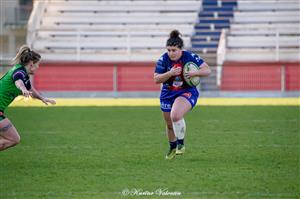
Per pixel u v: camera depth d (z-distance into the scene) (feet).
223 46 292.61
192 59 107.04
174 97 108.88
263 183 92.07
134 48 318.24
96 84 281.95
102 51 312.09
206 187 89.61
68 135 146.20
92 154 119.03
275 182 92.63
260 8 336.90
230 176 97.30
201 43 317.42
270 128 157.17
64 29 322.55
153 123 169.58
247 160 111.55
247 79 278.67
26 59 93.35
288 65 276.62
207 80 282.77
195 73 105.50
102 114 194.39
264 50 305.94
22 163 109.91
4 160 112.88
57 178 96.73
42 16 336.49
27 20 347.77
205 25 331.98
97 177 97.19
